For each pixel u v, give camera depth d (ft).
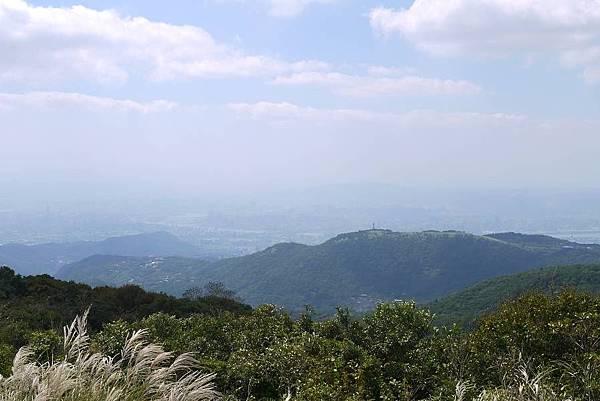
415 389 31.65
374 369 33.17
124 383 18.02
